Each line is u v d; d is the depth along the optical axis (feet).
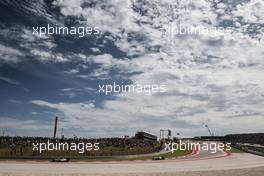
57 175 79.87
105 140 245.24
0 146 175.32
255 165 132.05
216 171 96.32
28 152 150.51
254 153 217.15
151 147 239.71
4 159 128.57
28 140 205.98
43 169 95.50
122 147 218.38
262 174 88.89
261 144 331.36
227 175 85.35
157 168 108.06
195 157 181.98
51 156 136.26
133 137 326.44
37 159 130.82
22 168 96.89
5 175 77.30
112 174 83.61
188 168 110.93
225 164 135.44
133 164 123.24
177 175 83.76
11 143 188.85
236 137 395.55
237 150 258.37
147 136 332.80
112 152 171.94
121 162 132.98
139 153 188.34
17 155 138.51
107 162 130.93
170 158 167.63
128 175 81.92
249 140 369.71
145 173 87.56
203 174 86.99
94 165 114.11
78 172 89.45
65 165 111.14
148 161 143.02
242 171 97.04
